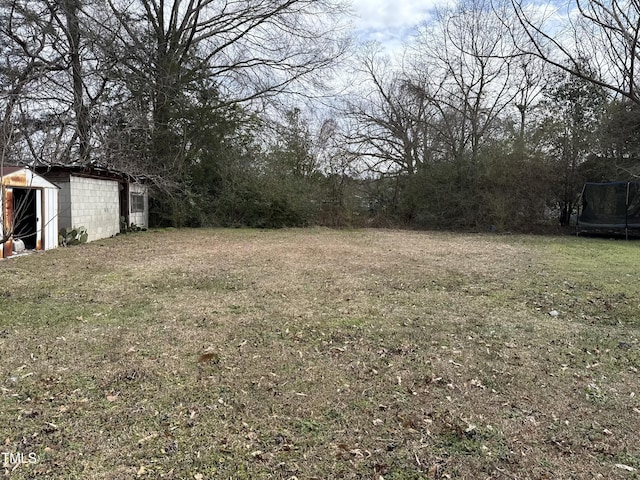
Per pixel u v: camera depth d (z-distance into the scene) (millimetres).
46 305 5156
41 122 13211
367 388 3111
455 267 8391
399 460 2283
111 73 14008
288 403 2865
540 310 5332
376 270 7922
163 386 3061
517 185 16938
